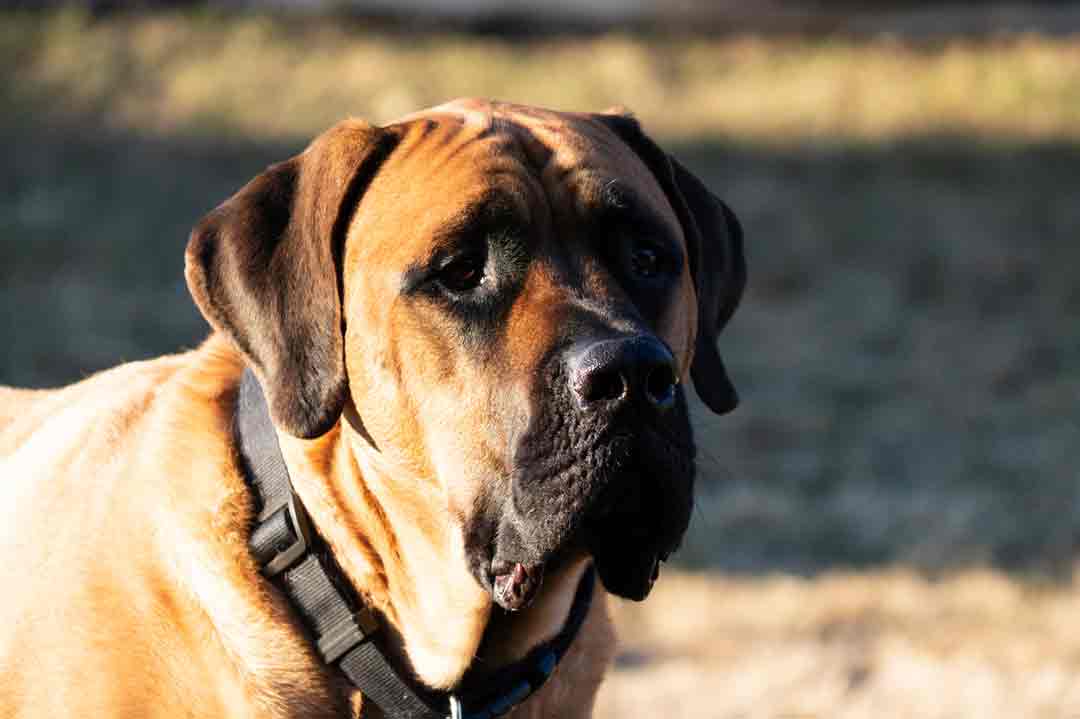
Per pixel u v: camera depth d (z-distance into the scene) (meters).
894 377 15.99
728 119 23.98
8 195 20.67
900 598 10.15
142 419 4.84
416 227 4.39
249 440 4.61
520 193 4.40
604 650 4.97
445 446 4.36
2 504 4.79
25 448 5.02
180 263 19.02
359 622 4.52
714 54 26.36
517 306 4.35
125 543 4.48
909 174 22.34
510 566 4.27
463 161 4.45
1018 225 20.72
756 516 12.02
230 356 4.99
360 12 27.06
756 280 19.11
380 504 4.53
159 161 21.89
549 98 24.17
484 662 4.63
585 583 4.79
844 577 10.69
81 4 26.09
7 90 23.69
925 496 12.67
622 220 4.57
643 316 4.59
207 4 26.80
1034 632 9.43
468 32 26.89
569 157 4.55
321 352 4.43
